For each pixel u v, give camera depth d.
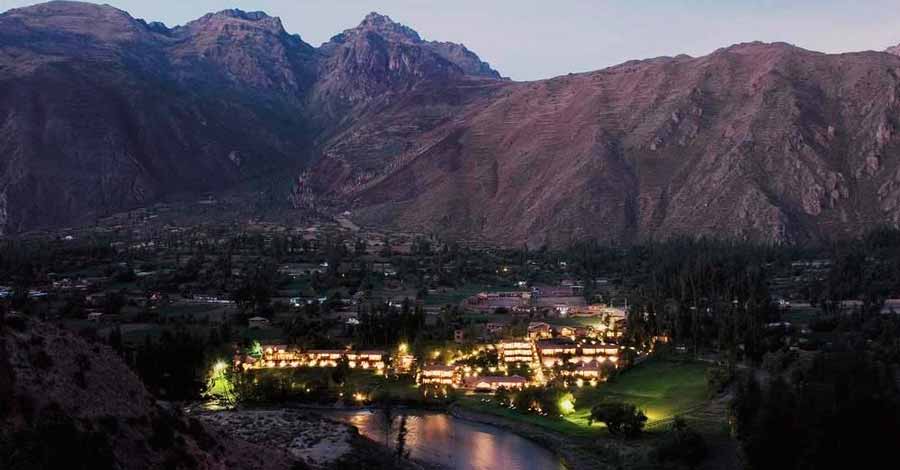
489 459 139.00
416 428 160.38
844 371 122.00
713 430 139.38
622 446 141.00
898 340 183.50
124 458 79.19
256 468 95.62
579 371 192.00
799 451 113.19
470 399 181.50
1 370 76.00
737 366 181.12
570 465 135.38
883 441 109.81
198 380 190.88
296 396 183.38
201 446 91.06
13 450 69.44
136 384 91.56
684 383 176.62
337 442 131.88
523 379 191.50
